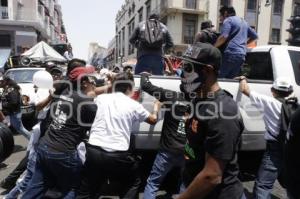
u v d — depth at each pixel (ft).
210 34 17.85
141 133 13.26
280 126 11.63
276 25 109.91
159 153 12.76
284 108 11.52
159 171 12.71
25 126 28.19
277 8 109.70
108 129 11.37
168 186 15.61
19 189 12.93
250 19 106.73
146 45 17.87
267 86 15.06
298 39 29.73
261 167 12.62
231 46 16.75
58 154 10.96
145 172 15.81
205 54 6.55
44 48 54.75
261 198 12.50
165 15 104.32
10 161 19.85
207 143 6.23
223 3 104.53
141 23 18.28
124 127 11.48
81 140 11.55
